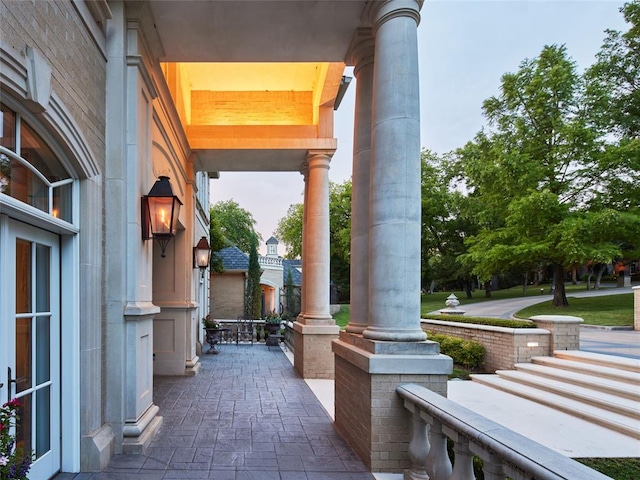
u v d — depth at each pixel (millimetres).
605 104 16969
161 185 4145
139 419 3852
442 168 29781
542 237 17719
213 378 7207
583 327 14062
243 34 4664
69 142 2969
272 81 8266
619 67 17797
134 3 3910
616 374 6133
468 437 2266
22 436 2756
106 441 3410
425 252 30516
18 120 2561
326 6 4148
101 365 3529
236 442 3988
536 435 4645
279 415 4930
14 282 2619
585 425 5004
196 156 8094
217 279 21469
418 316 3602
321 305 7750
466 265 26188
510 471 1945
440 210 28750
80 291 3299
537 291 31391
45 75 2570
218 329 10773
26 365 2807
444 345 9578
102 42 3664
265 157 8391
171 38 4699
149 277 4320
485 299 28047
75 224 3244
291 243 39281
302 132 7984
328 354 7285
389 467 3324
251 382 6879
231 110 8484
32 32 2480
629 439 4527
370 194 3814
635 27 17281
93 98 3479
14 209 2418
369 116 4629
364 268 4496
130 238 3820
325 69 7074
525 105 18719
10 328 2572
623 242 18000
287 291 22312
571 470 1640
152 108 4652
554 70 17375
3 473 1945
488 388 7098
